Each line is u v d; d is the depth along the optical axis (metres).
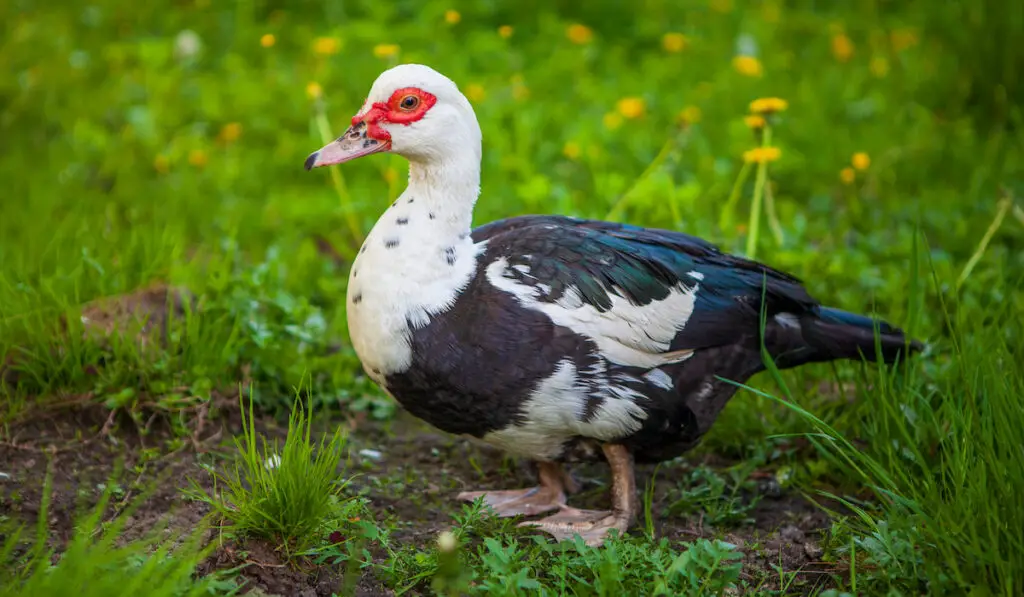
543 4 11.55
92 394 5.47
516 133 8.91
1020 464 4.18
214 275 6.18
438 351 4.68
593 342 4.71
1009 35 9.95
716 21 11.42
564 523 5.05
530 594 4.29
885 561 4.32
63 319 5.70
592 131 8.79
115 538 4.53
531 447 4.96
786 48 11.13
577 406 4.75
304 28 10.77
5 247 6.77
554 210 7.76
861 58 10.94
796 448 5.67
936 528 4.27
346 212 7.54
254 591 4.24
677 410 4.89
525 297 4.70
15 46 10.13
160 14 10.97
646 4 11.70
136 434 5.43
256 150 8.85
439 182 4.80
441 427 5.00
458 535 4.70
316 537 4.56
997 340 5.30
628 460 5.04
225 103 9.38
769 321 5.15
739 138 8.91
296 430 4.82
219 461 5.27
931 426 5.16
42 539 4.04
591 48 10.62
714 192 8.17
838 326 5.19
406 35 10.12
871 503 5.12
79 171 8.33
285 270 6.95
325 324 6.47
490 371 4.67
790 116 9.53
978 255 6.70
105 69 10.02
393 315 4.70
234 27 10.75
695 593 4.16
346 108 9.27
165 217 7.64
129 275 6.14
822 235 7.80
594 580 4.34
